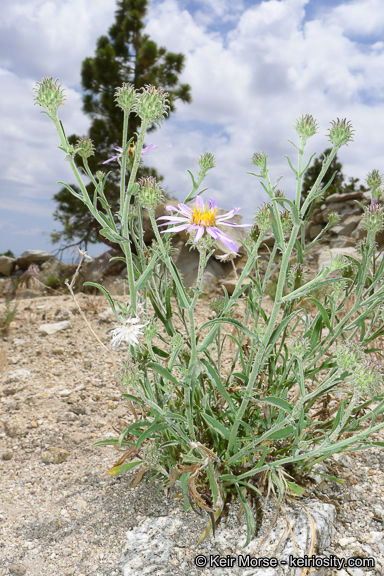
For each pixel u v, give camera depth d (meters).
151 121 0.18
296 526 0.23
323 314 0.23
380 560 0.22
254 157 0.20
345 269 0.28
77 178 0.18
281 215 0.22
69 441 0.35
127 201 0.18
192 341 0.21
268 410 0.27
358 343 0.25
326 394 0.29
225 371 0.39
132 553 0.23
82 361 0.49
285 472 0.24
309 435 0.28
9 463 0.33
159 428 0.22
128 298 0.65
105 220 0.18
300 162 0.18
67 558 0.24
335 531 0.24
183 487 0.23
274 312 0.20
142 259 0.24
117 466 0.26
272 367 0.28
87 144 0.21
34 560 0.24
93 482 0.30
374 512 0.25
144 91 0.17
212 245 0.20
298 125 0.18
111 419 0.38
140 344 0.24
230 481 0.25
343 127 0.17
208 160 0.23
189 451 0.24
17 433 0.37
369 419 0.33
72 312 0.60
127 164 0.21
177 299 0.21
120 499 0.28
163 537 0.24
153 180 0.19
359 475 0.28
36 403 0.41
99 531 0.26
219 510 0.24
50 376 0.46
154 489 0.29
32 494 0.30
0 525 0.27
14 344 0.53
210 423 0.24
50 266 1.64
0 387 0.44
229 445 0.24
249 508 0.23
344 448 0.24
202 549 0.23
